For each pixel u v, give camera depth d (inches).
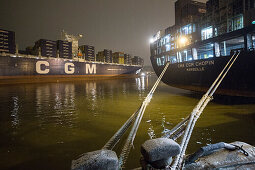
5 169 190.2
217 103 549.6
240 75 518.6
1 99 746.8
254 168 96.3
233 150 113.1
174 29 973.8
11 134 301.9
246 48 512.4
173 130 127.2
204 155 108.1
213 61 608.7
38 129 327.9
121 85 1620.3
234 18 612.7
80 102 652.7
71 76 2696.9
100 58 3875.5
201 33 779.4
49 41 2657.5
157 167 73.1
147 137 269.1
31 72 2220.7
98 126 343.3
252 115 394.0
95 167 61.0
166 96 774.5
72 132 308.7
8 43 2169.0
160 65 1042.7
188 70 748.0
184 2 943.7
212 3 713.0
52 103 633.6
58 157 216.2
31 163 202.4
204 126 319.6
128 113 457.4
